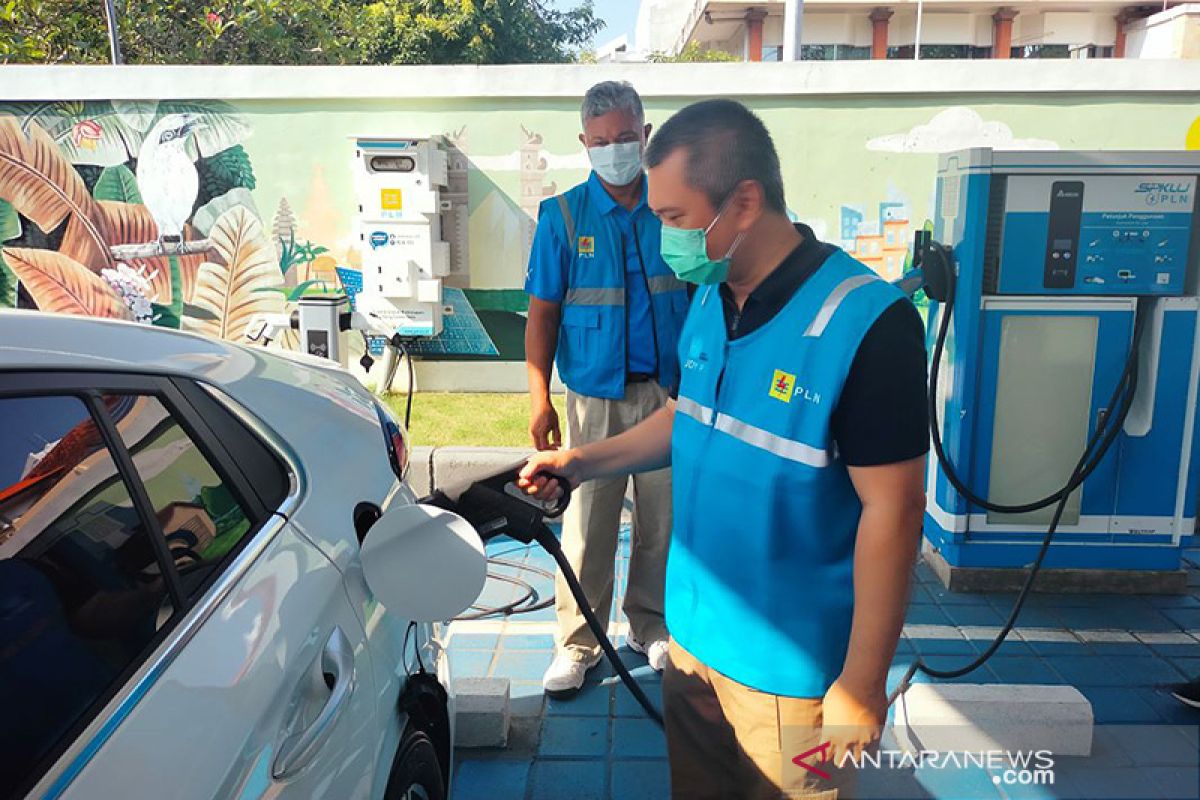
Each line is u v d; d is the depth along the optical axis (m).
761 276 1.70
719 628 1.80
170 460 1.76
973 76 6.49
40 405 1.57
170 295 7.11
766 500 1.67
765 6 28.12
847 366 1.54
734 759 1.93
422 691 2.18
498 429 6.17
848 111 6.63
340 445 2.31
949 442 4.25
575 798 2.88
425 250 6.70
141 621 1.50
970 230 3.94
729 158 1.60
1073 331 4.04
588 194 3.21
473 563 1.99
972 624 4.00
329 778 1.70
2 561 1.38
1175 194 3.85
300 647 1.72
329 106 6.85
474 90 6.73
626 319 3.20
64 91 6.78
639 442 2.20
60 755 1.28
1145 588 4.26
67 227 7.01
